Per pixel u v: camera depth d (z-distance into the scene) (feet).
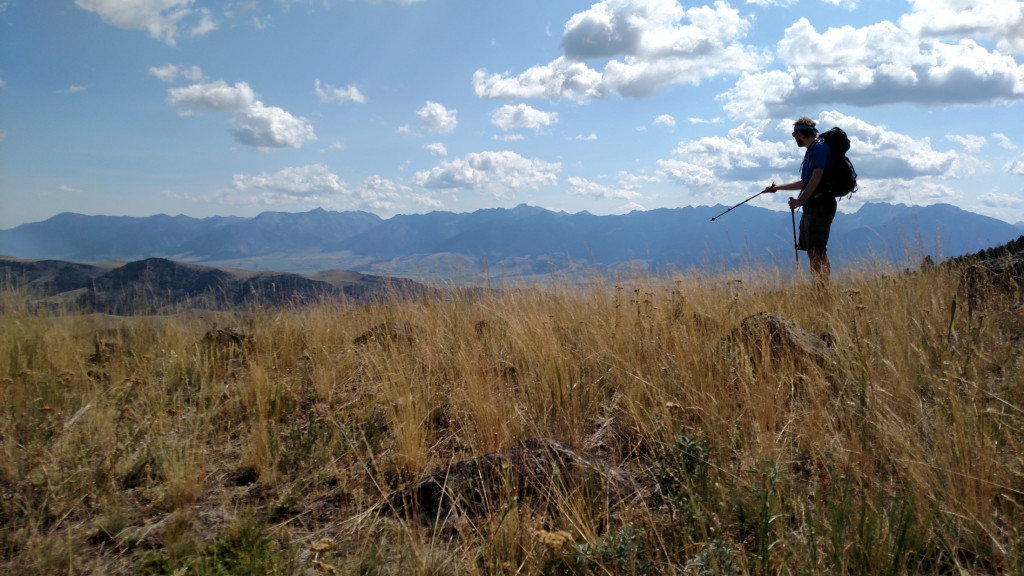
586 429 12.92
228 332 22.12
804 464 10.12
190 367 18.81
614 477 9.95
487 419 12.54
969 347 11.80
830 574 7.09
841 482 8.45
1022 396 10.93
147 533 9.86
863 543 7.34
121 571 8.78
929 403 11.08
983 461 8.47
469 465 10.48
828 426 10.65
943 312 14.93
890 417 10.20
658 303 17.99
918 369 12.02
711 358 13.65
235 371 19.13
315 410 15.40
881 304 15.81
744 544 8.03
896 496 8.45
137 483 11.70
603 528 8.87
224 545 9.12
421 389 15.17
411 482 11.09
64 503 10.46
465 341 18.86
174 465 11.23
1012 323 15.19
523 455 10.29
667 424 11.46
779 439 10.62
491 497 9.52
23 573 8.64
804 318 17.83
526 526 8.60
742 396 12.11
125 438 12.96
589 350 15.88
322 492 11.24
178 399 16.48
